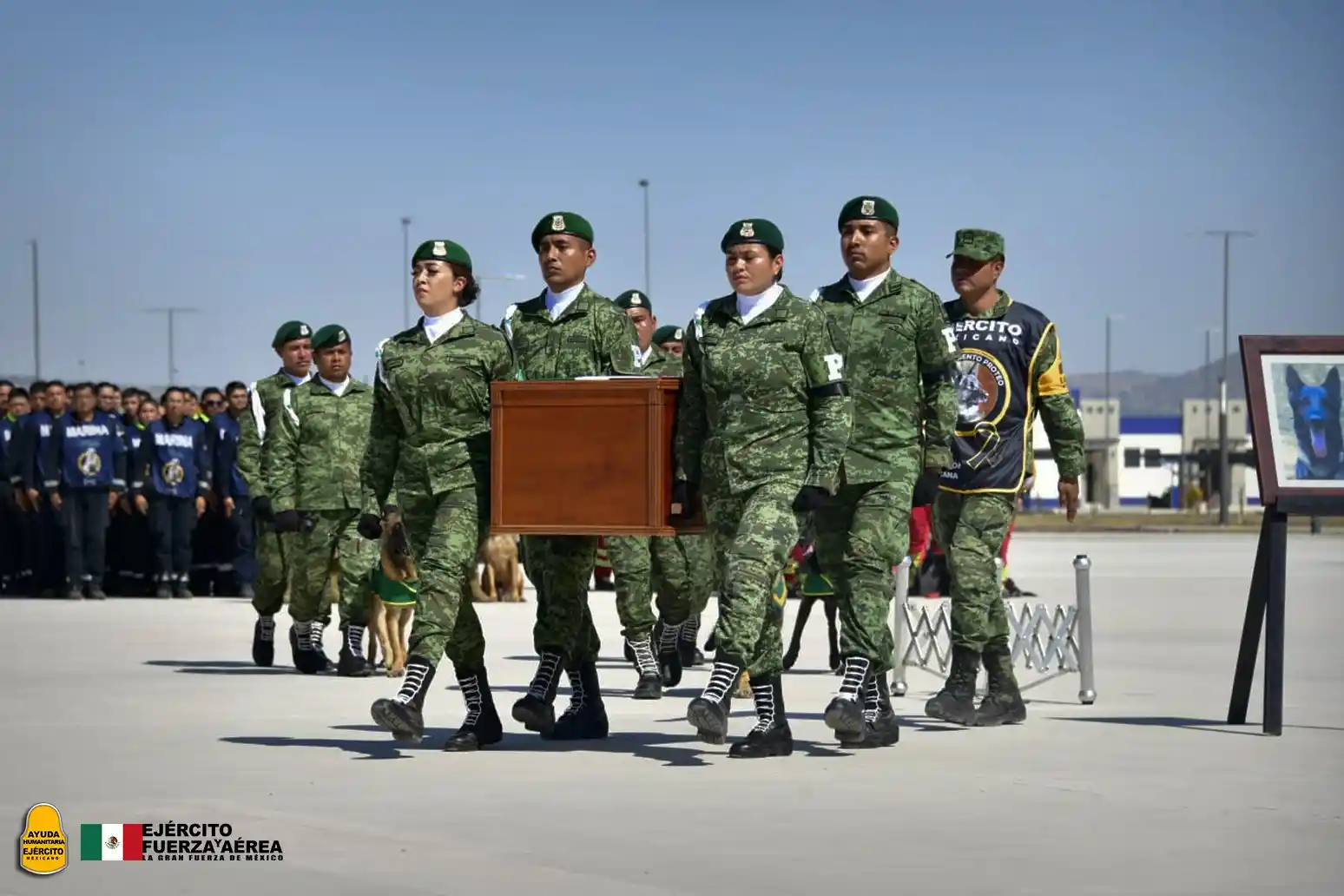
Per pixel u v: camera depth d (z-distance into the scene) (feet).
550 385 33.42
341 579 50.72
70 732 36.63
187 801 28.07
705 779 30.37
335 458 50.29
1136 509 390.63
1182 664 51.78
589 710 36.09
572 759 32.86
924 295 34.12
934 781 30.12
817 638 62.49
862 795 28.66
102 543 82.23
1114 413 401.49
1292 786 29.73
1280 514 36.14
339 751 33.86
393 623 49.49
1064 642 42.86
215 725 37.83
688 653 53.01
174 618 70.08
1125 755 33.30
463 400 33.63
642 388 33.14
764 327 32.14
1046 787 29.55
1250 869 23.12
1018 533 198.08
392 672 49.55
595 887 21.98
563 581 35.29
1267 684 36.40
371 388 51.26
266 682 47.67
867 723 34.50
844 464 33.60
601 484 33.24
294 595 50.19
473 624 34.09
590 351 36.63
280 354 50.96
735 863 23.40
